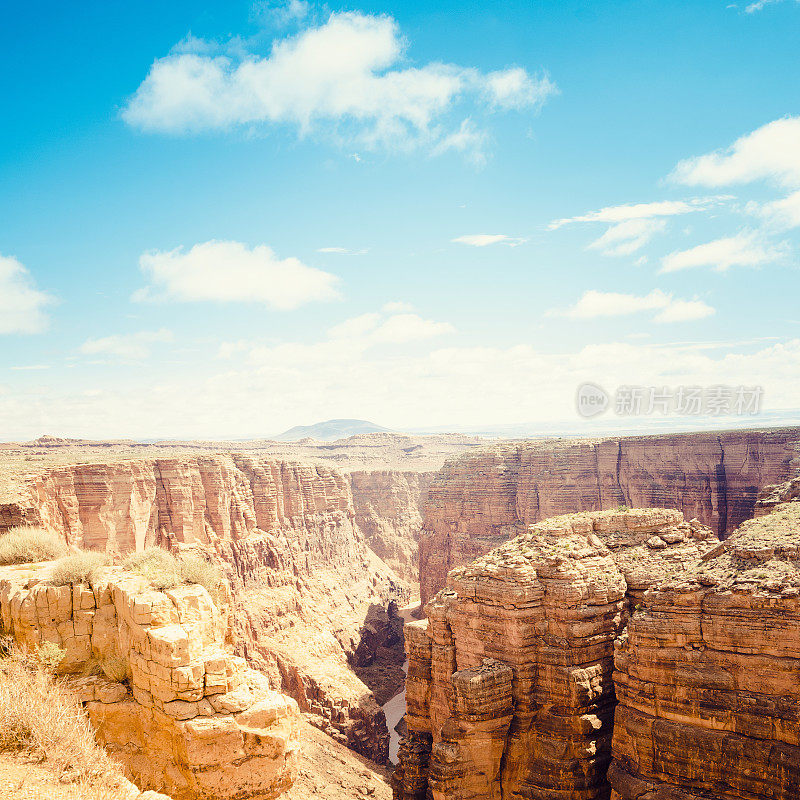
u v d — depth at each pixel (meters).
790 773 31.72
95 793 15.16
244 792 19.23
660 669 35.88
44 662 21.41
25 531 28.84
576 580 44.38
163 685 19.53
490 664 44.84
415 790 50.19
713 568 37.03
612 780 37.31
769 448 97.56
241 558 98.50
